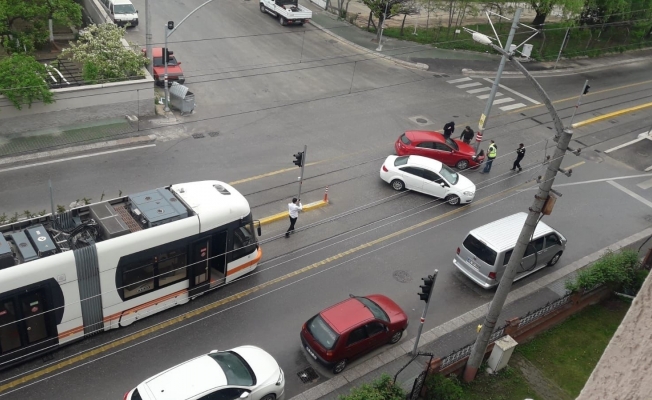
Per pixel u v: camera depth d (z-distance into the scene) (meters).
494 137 28.66
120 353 14.39
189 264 15.43
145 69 26.86
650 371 2.02
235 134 25.50
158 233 14.45
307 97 29.94
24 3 26.73
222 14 39.88
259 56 34.16
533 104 33.19
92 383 13.54
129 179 21.39
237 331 15.54
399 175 22.64
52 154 22.31
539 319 16.34
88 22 35.31
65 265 13.13
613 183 25.95
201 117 26.55
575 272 19.59
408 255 19.45
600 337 16.67
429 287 13.67
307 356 14.99
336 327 14.27
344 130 27.12
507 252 17.62
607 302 18.12
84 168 21.73
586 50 42.94
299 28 39.62
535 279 19.08
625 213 23.73
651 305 2.06
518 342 16.09
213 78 30.55
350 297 15.74
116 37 26.33
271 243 19.09
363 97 30.83
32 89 22.72
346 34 39.50
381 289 17.77
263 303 16.59
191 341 15.04
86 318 14.06
